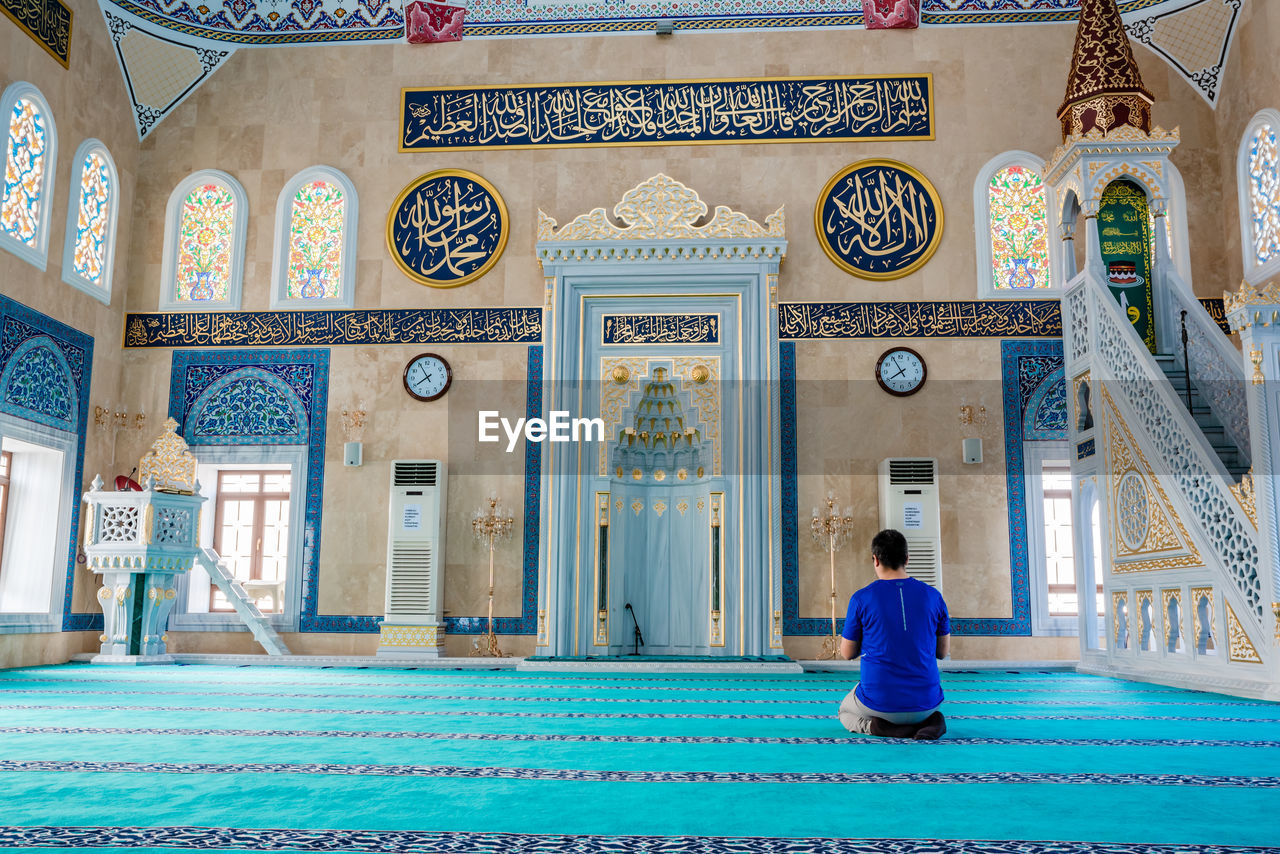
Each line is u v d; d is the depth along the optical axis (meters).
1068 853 1.98
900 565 3.76
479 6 9.13
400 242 8.81
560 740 3.61
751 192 8.73
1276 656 5.23
